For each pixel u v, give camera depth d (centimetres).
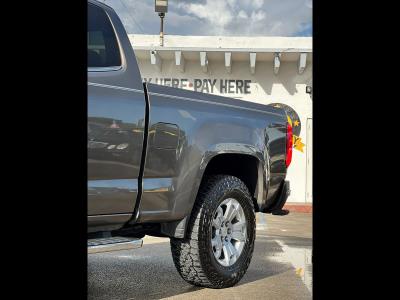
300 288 381
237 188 379
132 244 304
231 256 377
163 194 327
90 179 282
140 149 310
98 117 287
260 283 397
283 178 438
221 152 366
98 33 319
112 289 367
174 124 335
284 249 605
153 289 369
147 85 327
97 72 301
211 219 356
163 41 1391
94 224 294
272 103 1430
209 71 1424
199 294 354
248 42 1418
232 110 391
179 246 354
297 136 1420
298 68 1402
